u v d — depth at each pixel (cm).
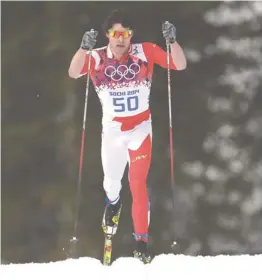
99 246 6297
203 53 7412
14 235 6688
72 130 6662
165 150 6669
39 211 6681
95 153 6506
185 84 7212
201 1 7381
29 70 7019
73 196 6519
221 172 7225
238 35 7588
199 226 7000
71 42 6994
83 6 7050
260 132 7438
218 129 7269
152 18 7044
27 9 7094
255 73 7594
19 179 6794
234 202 7238
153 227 6506
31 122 6912
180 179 6806
